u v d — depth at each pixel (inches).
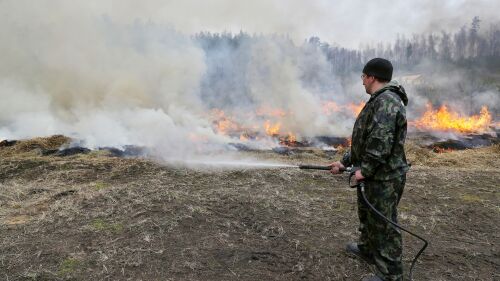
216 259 136.3
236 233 157.0
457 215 190.1
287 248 146.4
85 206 181.5
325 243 152.4
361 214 128.2
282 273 130.1
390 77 114.7
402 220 181.5
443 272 135.9
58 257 134.6
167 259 134.6
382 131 106.0
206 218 167.5
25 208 184.7
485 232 171.6
